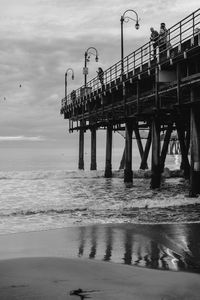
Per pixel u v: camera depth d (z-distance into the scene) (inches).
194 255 351.3
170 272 280.5
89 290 235.6
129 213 642.2
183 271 289.3
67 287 241.3
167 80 914.1
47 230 487.5
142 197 878.4
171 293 231.1
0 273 270.7
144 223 541.6
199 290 236.7
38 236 450.9
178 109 845.2
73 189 1111.6
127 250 375.2
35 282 250.5
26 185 1263.5
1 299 220.1
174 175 1403.8
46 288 238.5
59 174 1739.7
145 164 1577.3
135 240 421.7
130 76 1099.3
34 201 853.2
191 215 610.9
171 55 845.2
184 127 1256.2
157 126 983.6
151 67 945.5
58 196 948.6
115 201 823.1
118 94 1362.0
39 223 561.6
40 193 1024.2
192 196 786.8
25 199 892.6
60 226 534.0
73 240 426.9
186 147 1291.8
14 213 653.9
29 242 419.8
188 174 1280.8
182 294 229.1
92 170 1861.5
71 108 1940.2
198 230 477.1
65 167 2992.1
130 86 1175.0
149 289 237.9
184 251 368.5
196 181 783.1
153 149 996.6
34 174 1781.5
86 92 1630.2
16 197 933.2
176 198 792.9
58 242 418.3
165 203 735.1
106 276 267.1
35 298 221.8
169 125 1202.0
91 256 354.3
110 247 390.3
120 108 1307.8
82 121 1886.1
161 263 321.1
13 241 424.8
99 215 628.1
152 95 981.2
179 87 819.4
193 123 782.5
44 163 3873.0
